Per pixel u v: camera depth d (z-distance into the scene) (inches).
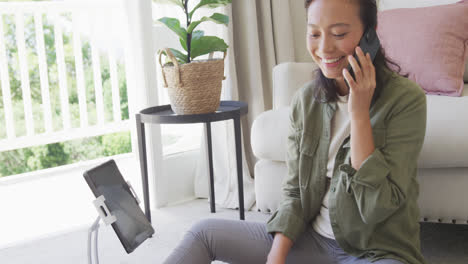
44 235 78.9
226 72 93.9
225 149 93.2
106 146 225.8
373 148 37.4
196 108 70.7
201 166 94.8
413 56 76.8
